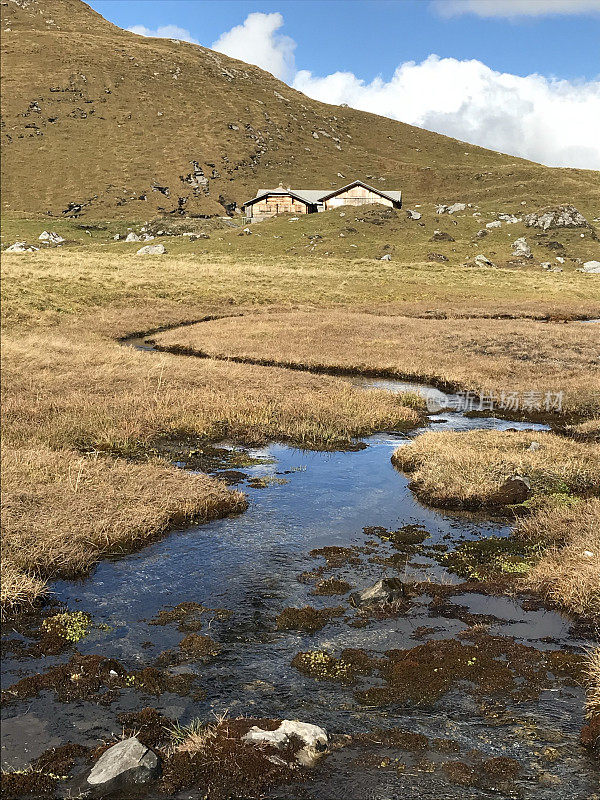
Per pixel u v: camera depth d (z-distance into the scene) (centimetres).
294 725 591
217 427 1756
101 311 4091
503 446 1534
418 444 1556
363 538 1075
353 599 850
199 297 4750
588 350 3069
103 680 673
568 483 1316
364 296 5294
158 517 1089
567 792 525
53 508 1093
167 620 802
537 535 1081
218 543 1042
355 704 641
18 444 1497
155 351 3031
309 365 2731
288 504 1230
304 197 10950
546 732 598
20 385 2064
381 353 2950
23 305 3825
